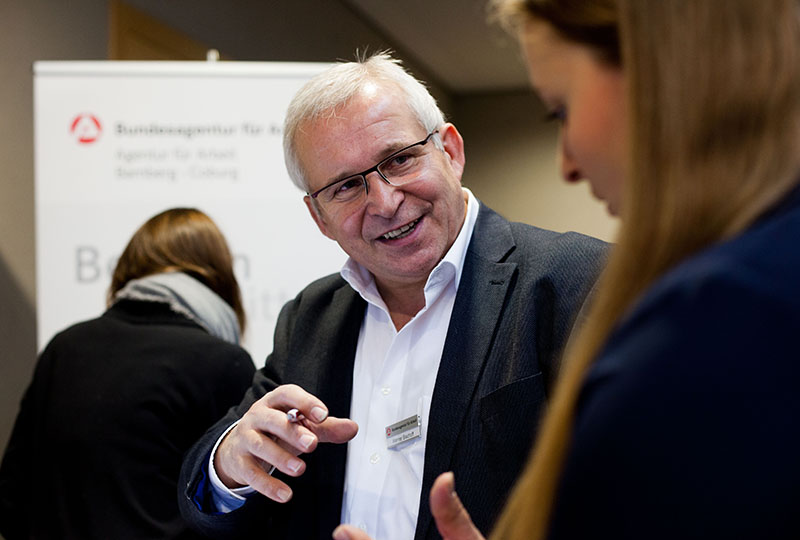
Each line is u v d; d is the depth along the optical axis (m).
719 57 0.42
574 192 6.87
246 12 3.83
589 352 0.46
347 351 1.24
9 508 1.73
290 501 1.17
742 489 0.34
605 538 0.36
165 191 2.49
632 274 0.44
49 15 2.83
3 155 2.75
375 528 1.11
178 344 1.70
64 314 2.46
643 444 0.36
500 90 7.02
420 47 5.85
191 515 1.15
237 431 1.07
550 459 0.46
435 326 1.18
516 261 1.14
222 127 2.51
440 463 1.04
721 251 0.39
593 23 0.49
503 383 1.04
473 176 7.11
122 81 2.49
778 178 0.41
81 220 2.47
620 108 0.49
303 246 2.51
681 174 0.43
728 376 0.35
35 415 1.71
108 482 1.60
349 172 1.15
